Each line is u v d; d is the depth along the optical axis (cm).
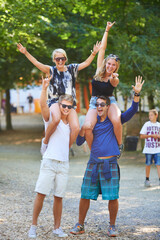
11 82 3247
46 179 671
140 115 2269
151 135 1235
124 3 1770
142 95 1844
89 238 685
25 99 6562
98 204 984
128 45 1752
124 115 712
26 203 946
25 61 1909
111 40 1748
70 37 1877
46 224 763
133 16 1828
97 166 704
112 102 721
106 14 1753
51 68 701
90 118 711
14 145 3253
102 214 873
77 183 1322
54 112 670
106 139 703
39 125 4634
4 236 671
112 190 691
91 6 1559
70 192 1146
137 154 2211
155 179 1392
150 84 1831
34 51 1636
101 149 699
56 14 1363
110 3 1703
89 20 1845
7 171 1544
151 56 1814
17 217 800
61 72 703
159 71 1920
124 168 1725
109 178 694
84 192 709
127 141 2386
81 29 1712
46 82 646
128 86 1833
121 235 705
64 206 952
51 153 673
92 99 730
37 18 1289
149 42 1853
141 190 1177
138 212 888
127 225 775
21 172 1541
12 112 6156
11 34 1245
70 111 700
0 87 3434
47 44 1838
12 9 1224
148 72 1869
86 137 714
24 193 1078
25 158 2256
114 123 697
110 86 714
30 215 823
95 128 709
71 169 1720
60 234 688
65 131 684
